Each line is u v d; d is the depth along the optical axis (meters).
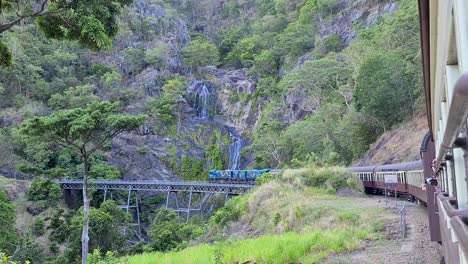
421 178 13.59
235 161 68.38
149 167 61.94
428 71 4.16
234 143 71.56
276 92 74.44
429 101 5.27
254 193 22.83
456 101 0.87
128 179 58.34
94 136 20.58
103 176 52.81
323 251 10.17
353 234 11.56
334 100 50.38
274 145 55.44
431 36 3.05
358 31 63.09
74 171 49.94
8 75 65.44
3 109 62.03
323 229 13.98
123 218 35.16
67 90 69.25
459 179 2.44
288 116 63.78
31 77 68.19
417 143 29.66
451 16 1.88
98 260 11.54
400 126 35.69
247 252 10.62
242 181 47.50
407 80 35.91
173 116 72.38
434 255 8.66
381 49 40.56
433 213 8.01
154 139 66.81
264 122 67.69
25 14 8.64
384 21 52.22
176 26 98.56
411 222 12.55
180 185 49.69
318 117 46.84
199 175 65.44
